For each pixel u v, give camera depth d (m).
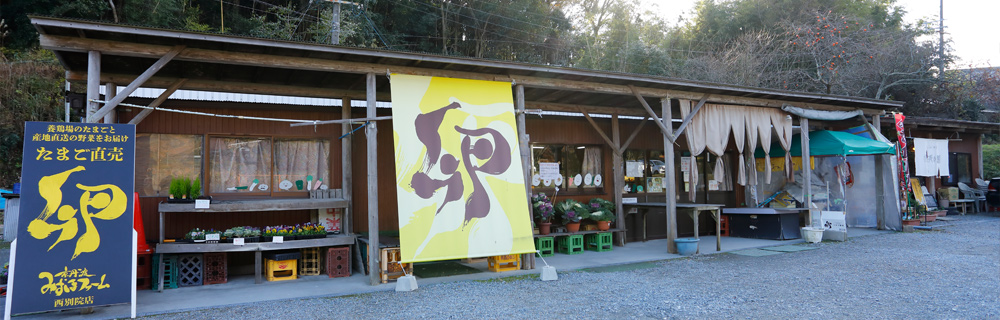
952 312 4.89
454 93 6.93
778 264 7.61
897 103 11.14
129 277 5.07
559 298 5.63
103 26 5.04
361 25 17.97
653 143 10.99
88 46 5.32
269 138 7.74
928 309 5.01
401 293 5.96
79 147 5.03
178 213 7.09
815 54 20.00
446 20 24.28
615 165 10.05
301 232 6.98
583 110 9.68
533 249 7.01
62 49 5.27
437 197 6.53
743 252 8.80
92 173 5.05
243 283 6.62
